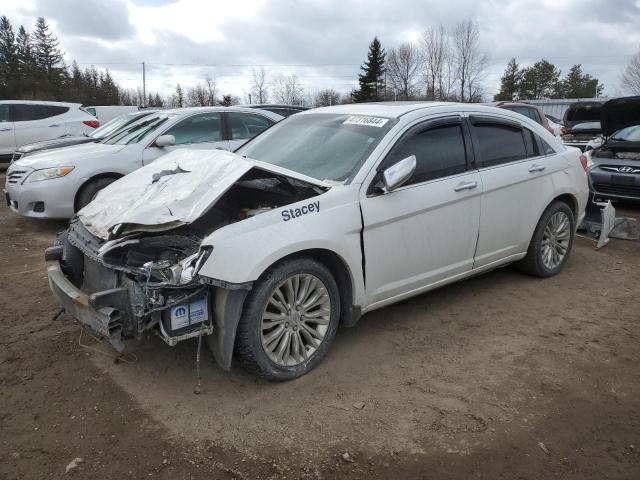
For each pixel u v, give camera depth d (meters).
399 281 3.97
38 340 4.01
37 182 7.18
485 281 5.30
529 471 2.68
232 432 2.96
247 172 3.57
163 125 7.91
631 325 4.32
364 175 3.69
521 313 4.54
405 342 4.00
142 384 3.43
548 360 3.75
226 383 3.44
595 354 3.83
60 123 14.05
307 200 3.44
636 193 7.91
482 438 2.91
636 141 8.48
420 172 4.01
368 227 3.65
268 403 3.23
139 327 3.06
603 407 3.20
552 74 74.56
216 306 3.16
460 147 4.32
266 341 3.32
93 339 4.00
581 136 13.98
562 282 5.29
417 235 3.96
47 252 3.82
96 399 3.27
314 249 3.43
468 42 53.72
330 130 4.28
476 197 4.33
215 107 8.48
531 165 4.85
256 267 3.10
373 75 64.19
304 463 2.73
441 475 2.65
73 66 78.62
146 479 2.62
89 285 3.59
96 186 7.39
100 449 2.83
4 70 78.50
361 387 3.40
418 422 3.05
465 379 3.50
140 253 3.32
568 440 2.91
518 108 13.86
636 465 2.73
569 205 5.48
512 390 3.37
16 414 3.12
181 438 2.91
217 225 3.80
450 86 55.31
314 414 3.12
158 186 3.71
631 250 6.48
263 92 53.25
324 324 3.58
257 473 2.66
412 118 4.07
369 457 2.77
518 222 4.80
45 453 2.80
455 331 4.19
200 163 3.90
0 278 5.44
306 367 3.51
